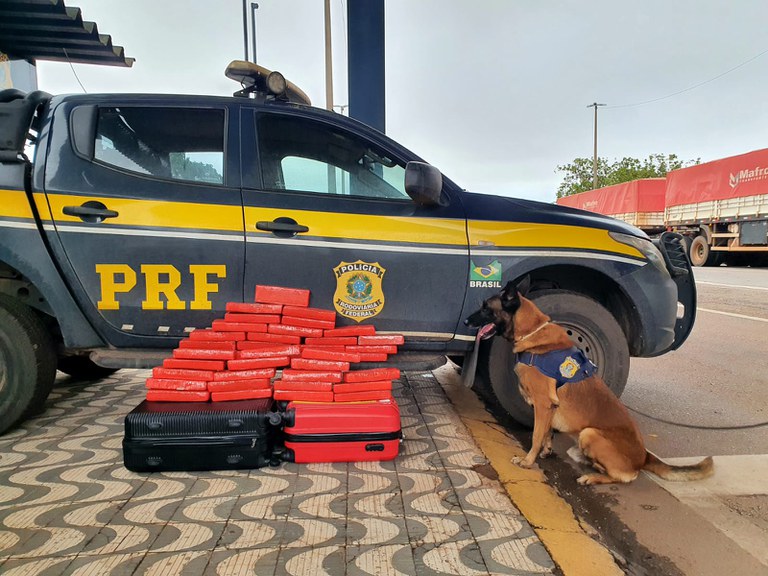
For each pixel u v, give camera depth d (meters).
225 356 2.97
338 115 3.43
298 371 3.01
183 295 3.15
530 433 3.58
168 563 1.99
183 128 3.26
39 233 3.06
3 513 2.34
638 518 2.52
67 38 6.27
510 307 3.03
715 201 17.17
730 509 2.61
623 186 22.56
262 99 3.39
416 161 3.24
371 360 3.16
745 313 8.38
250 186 3.23
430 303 3.32
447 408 4.02
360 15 6.90
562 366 2.88
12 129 3.05
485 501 2.53
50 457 2.96
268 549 2.09
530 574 1.97
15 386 3.19
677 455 3.27
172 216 3.12
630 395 4.48
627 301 3.62
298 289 3.16
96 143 3.18
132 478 2.72
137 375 4.84
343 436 2.87
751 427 3.74
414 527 2.28
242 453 2.79
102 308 3.13
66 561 1.99
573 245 3.42
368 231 3.24
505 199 3.59
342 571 1.96
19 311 3.18
